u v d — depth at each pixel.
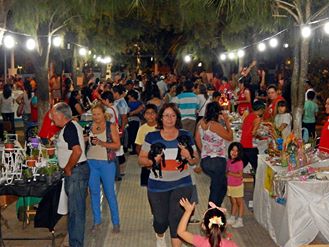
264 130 9.77
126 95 14.82
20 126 20.45
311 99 13.95
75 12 13.02
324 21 10.34
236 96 18.42
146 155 6.31
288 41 13.35
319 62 19.75
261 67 28.86
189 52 28.64
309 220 6.71
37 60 13.40
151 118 8.16
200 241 4.88
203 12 10.86
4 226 8.38
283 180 7.02
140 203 9.82
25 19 11.16
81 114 14.38
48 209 7.16
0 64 28.70
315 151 8.04
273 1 9.33
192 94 13.56
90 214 9.22
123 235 7.98
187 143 6.19
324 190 6.74
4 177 7.17
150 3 16.84
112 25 22.64
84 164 6.91
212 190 8.03
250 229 8.31
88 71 30.08
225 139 8.00
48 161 7.64
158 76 32.97
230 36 22.30
